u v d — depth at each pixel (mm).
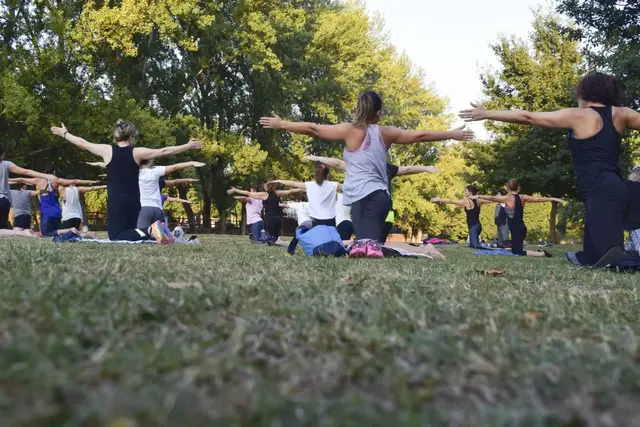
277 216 15469
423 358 1692
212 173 38125
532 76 30016
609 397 1348
